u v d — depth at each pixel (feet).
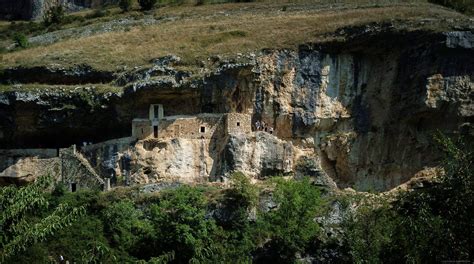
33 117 220.84
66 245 177.47
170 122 213.05
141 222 186.39
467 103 212.43
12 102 218.59
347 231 174.19
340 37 229.66
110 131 223.92
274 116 223.71
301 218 184.65
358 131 225.56
